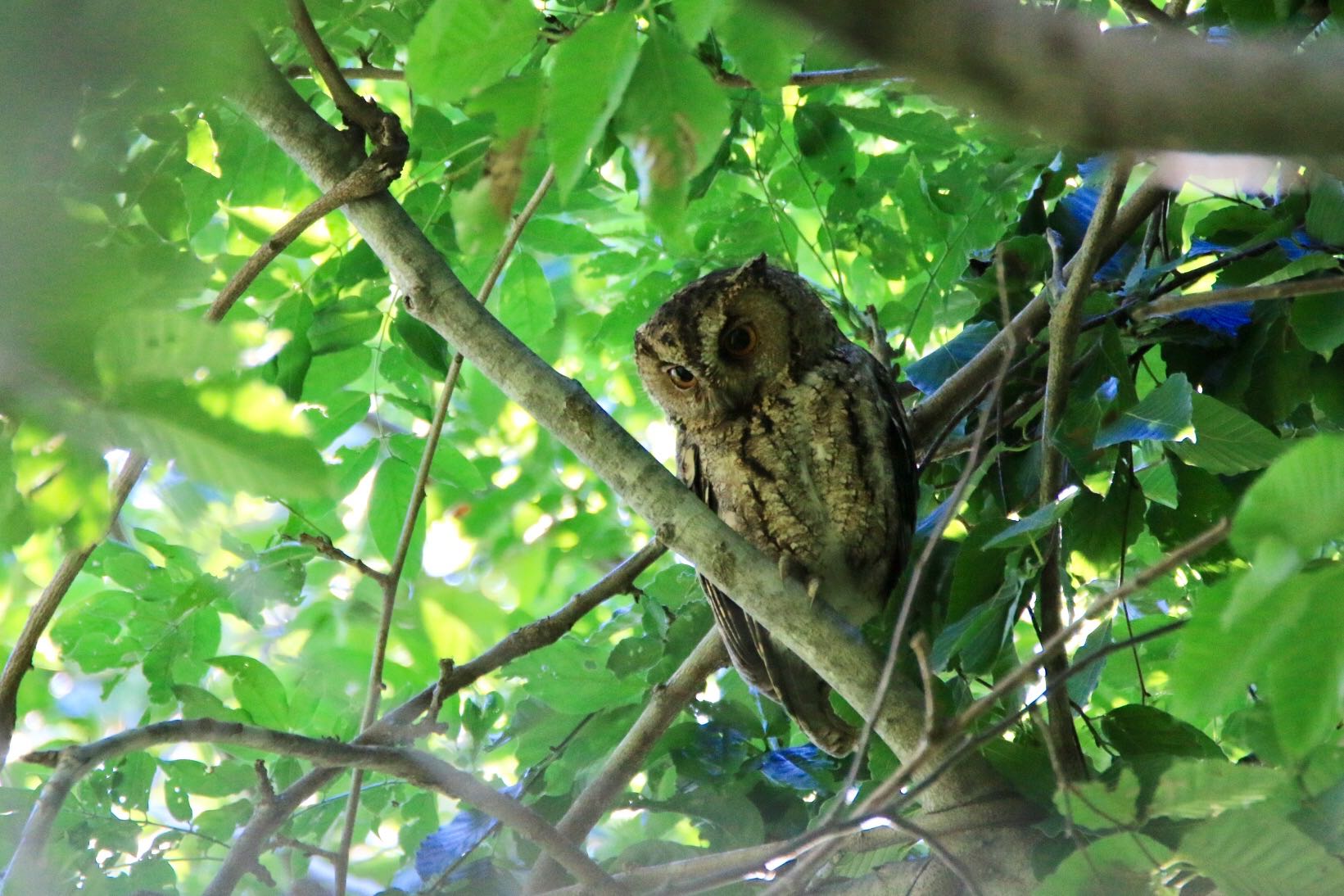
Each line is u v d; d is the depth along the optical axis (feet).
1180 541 26.94
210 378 12.46
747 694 36.24
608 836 37.81
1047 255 32.48
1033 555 25.50
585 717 34.35
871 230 36.76
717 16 14.14
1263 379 28.35
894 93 29.40
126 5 8.36
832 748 31.89
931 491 36.52
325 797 35.94
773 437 35.70
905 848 26.27
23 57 7.91
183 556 34.68
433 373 35.58
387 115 24.44
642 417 53.83
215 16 9.09
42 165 8.59
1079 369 28.71
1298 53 8.20
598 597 33.14
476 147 32.78
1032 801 23.40
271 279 35.22
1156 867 18.04
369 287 35.09
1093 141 8.21
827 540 36.37
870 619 35.81
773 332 35.86
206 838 30.60
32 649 23.90
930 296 37.47
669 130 14.34
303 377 33.53
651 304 40.45
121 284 11.12
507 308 38.83
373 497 37.27
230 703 41.11
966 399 33.09
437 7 13.67
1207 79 7.91
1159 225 32.78
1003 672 25.30
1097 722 32.76
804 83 28.19
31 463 15.53
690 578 35.29
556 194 35.27
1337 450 11.35
